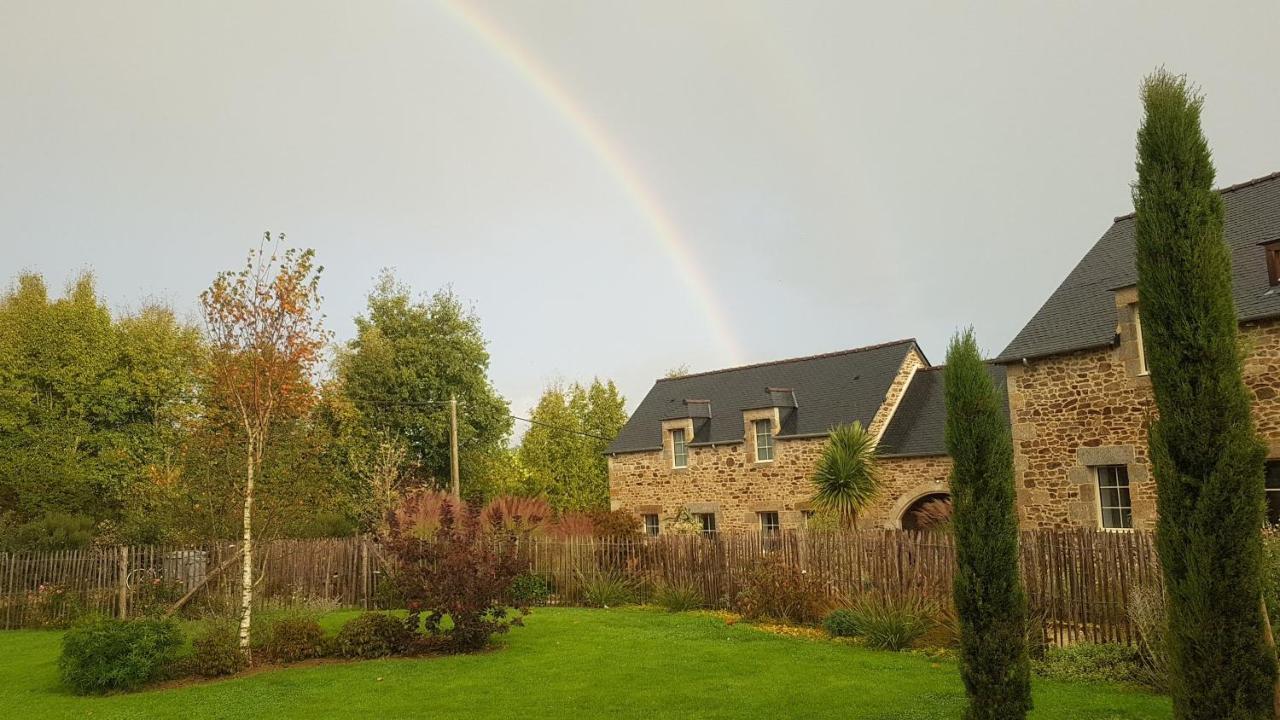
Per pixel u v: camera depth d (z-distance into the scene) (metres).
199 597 15.55
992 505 6.62
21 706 9.27
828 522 18.78
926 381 22.02
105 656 9.86
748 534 15.30
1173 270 5.78
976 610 6.57
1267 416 11.88
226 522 15.39
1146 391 13.17
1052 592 10.38
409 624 11.76
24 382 25.58
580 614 15.27
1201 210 5.81
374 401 30.33
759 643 11.69
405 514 18.22
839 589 13.55
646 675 9.70
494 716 8.06
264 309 11.69
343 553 17.50
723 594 15.58
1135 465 13.27
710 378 27.34
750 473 22.98
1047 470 14.58
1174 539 5.67
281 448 16.03
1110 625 9.78
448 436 31.12
